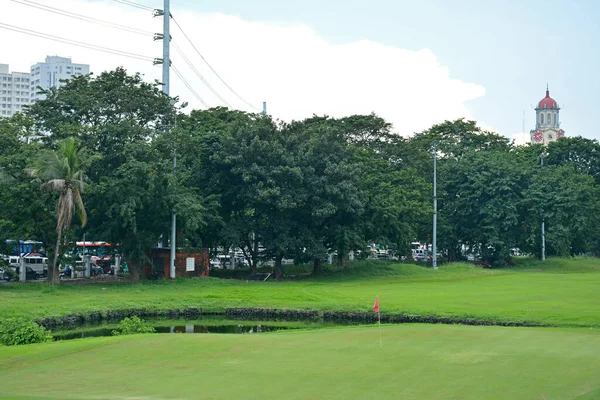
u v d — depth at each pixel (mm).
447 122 109125
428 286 54062
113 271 69812
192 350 21203
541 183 90688
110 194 52625
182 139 58062
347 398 14883
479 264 92688
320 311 39625
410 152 88812
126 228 55438
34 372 18453
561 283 55469
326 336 23953
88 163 48844
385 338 23094
